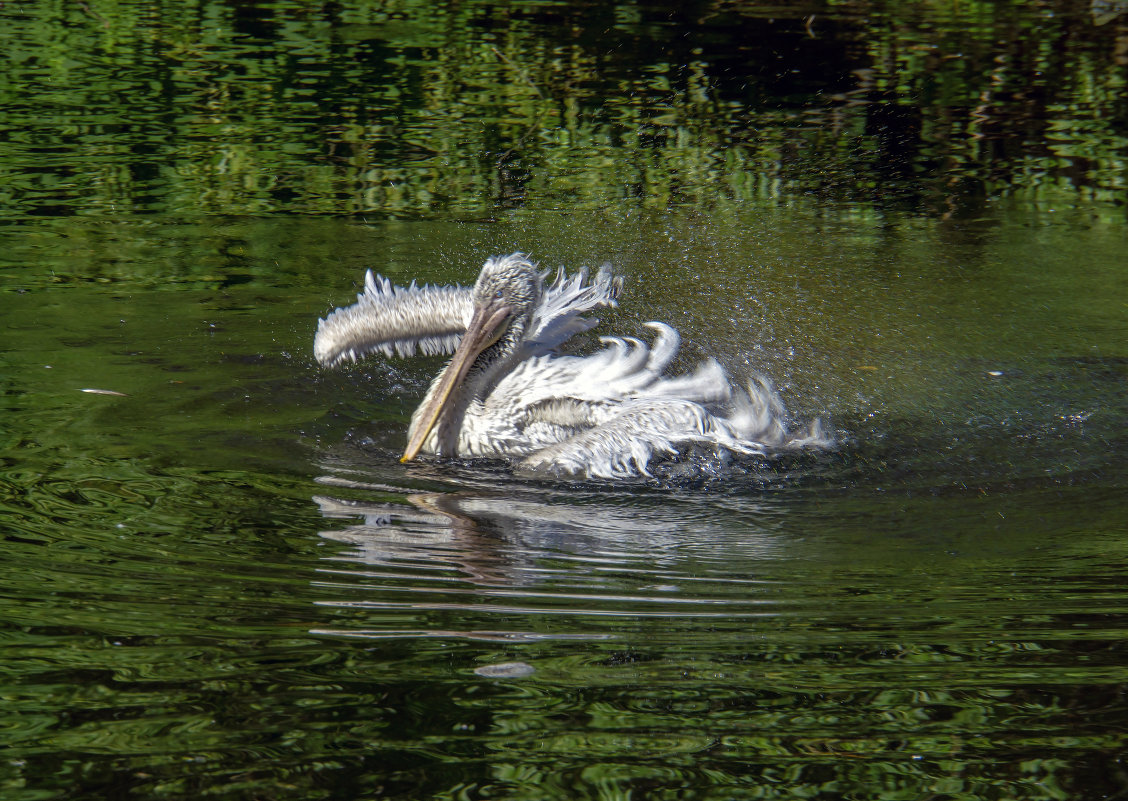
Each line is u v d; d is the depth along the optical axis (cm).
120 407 1454
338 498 1221
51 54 3628
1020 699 823
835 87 3497
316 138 3000
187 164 2762
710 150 3005
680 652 887
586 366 1495
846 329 1886
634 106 3319
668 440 1378
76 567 1005
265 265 2138
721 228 2472
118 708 780
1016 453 1409
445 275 2120
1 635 873
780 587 1027
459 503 1230
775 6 4384
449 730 768
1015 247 2361
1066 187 2764
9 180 2581
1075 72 3625
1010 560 1098
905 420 1517
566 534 1154
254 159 2827
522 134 3088
